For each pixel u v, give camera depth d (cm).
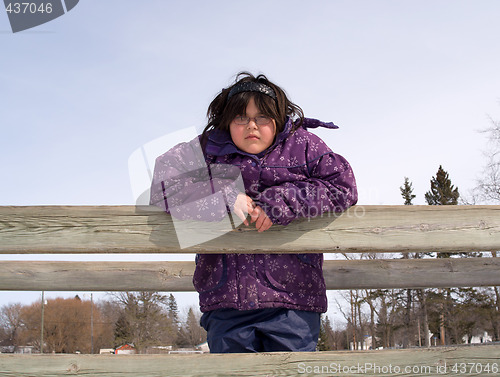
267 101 216
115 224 196
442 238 205
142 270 486
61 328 5850
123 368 178
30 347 5797
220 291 205
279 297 203
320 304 215
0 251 192
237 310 204
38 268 480
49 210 196
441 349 190
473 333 3281
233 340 202
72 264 486
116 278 482
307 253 212
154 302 4266
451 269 484
